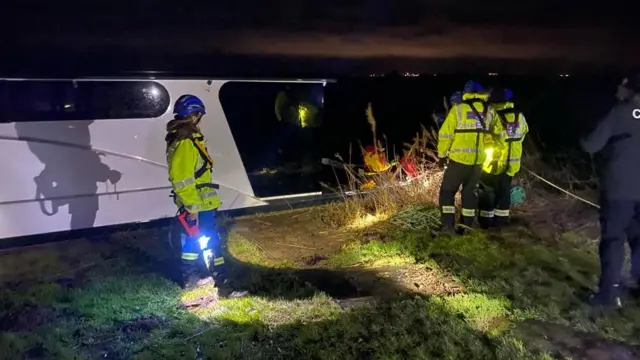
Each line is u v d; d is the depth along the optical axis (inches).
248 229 275.7
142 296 192.7
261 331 168.7
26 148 242.2
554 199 304.3
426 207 289.3
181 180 183.0
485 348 155.5
